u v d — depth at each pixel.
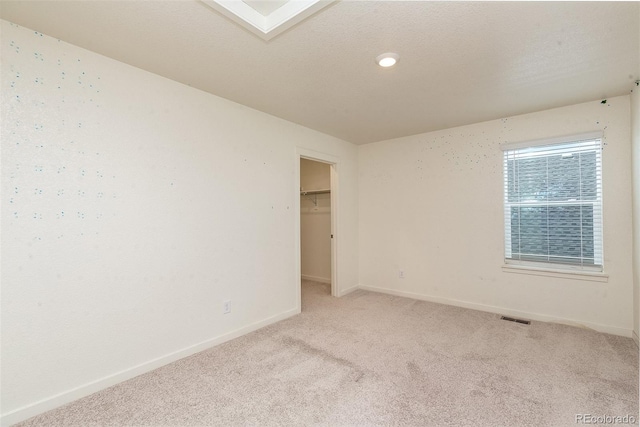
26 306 1.76
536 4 1.57
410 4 1.56
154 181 2.32
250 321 3.01
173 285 2.42
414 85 2.55
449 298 3.89
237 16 1.62
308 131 3.79
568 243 3.14
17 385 1.72
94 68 2.02
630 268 2.79
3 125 1.69
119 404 1.87
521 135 3.34
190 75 2.35
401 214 4.32
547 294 3.22
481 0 1.53
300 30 1.77
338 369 2.27
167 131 2.40
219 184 2.76
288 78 2.40
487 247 3.59
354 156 4.70
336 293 4.32
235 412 1.79
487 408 1.81
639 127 2.46
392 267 4.43
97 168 2.03
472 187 3.70
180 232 2.47
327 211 5.26
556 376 2.14
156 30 1.77
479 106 3.06
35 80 1.79
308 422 1.70
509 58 2.12
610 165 2.87
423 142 4.09
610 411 1.77
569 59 2.14
